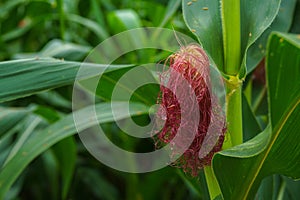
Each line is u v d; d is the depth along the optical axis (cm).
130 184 141
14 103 141
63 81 64
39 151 78
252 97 109
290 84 59
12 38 161
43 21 157
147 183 138
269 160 66
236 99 68
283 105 61
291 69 58
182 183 144
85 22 140
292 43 54
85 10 164
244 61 65
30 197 160
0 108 96
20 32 159
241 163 66
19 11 166
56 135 81
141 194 139
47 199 157
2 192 75
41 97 140
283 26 90
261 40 87
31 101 140
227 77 67
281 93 60
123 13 113
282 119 62
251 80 102
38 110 97
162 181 137
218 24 68
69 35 160
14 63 64
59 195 155
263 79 107
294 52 56
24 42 162
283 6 92
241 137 69
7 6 163
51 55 109
